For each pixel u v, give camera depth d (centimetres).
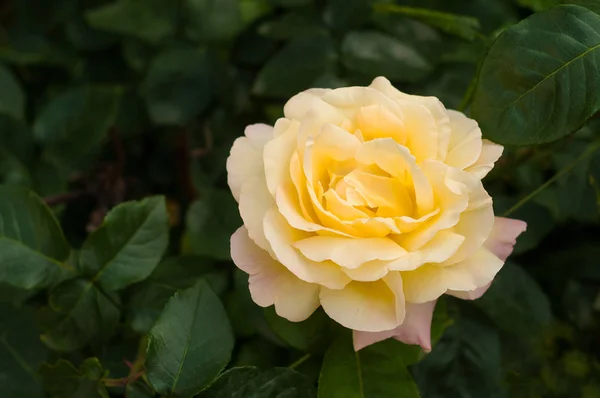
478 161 50
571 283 62
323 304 48
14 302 60
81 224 70
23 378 60
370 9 64
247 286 55
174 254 68
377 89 50
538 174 60
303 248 47
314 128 48
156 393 51
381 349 52
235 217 58
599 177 58
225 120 67
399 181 48
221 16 66
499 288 57
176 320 50
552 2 58
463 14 65
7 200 54
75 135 66
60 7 74
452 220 47
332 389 51
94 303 54
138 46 70
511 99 51
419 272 48
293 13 65
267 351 56
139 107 71
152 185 73
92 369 52
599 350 62
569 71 50
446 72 63
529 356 60
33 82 76
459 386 56
